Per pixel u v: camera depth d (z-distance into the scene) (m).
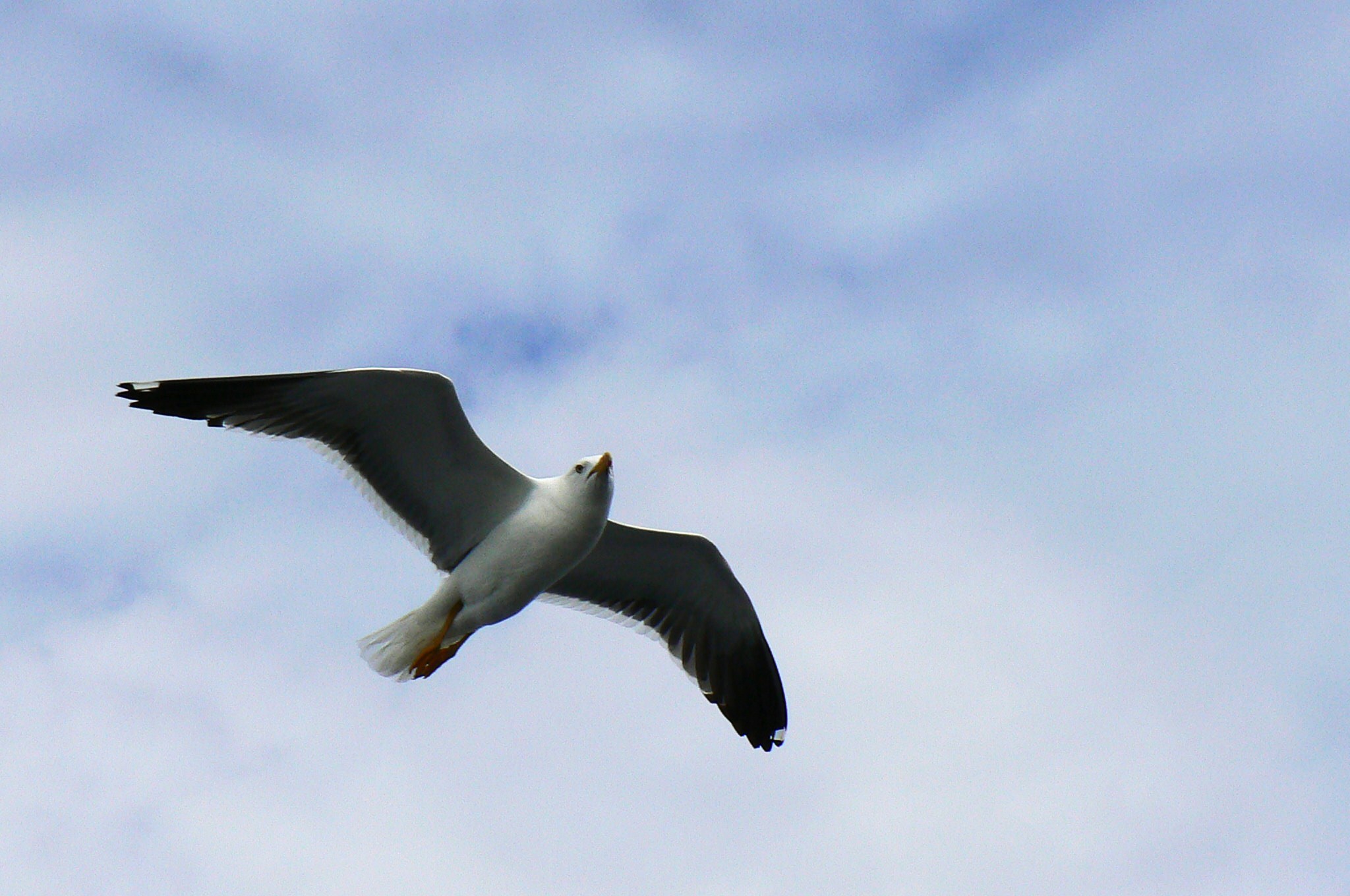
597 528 13.65
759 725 16.02
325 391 12.95
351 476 13.50
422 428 13.26
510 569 13.58
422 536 13.94
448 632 13.78
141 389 12.78
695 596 15.60
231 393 12.98
